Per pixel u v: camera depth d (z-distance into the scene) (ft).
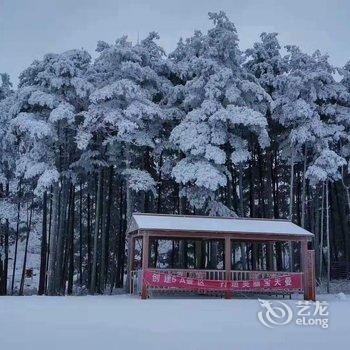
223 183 84.69
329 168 90.74
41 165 85.10
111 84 89.97
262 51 110.93
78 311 47.34
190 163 87.81
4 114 97.50
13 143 95.86
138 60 94.53
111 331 33.40
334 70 101.81
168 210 121.49
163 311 48.26
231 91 89.61
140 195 107.04
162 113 90.43
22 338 30.12
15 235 111.55
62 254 99.91
